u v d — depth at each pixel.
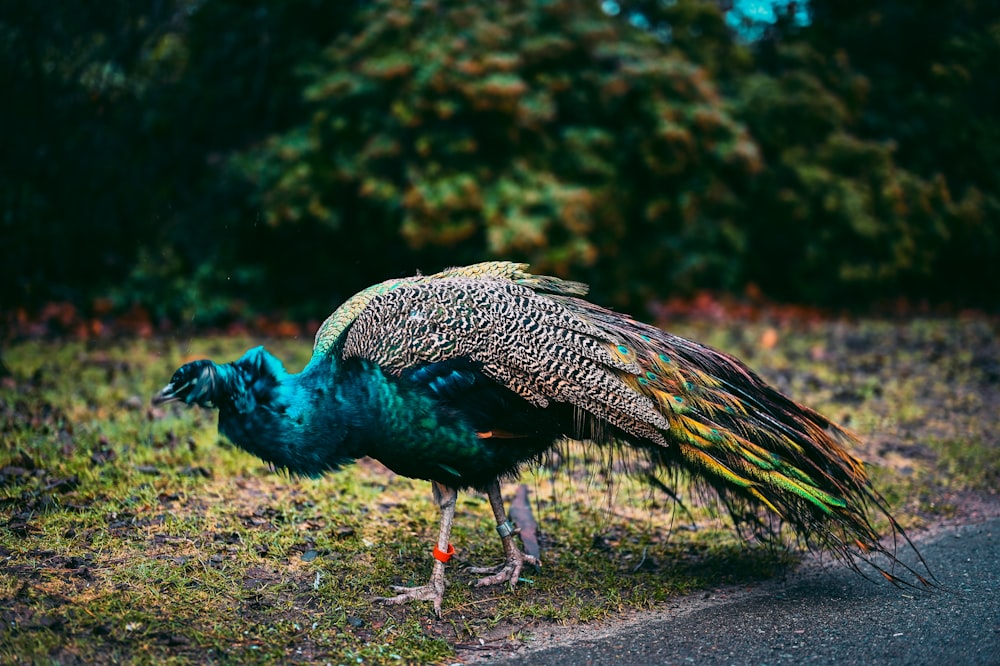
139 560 4.37
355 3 10.88
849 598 4.38
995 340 11.66
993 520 5.46
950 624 4.00
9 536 4.48
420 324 4.12
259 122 10.91
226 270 10.55
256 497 5.32
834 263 13.34
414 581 4.43
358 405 4.15
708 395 4.36
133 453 5.82
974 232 14.02
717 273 13.41
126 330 9.95
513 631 4.05
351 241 11.00
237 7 10.45
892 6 14.32
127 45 9.35
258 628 3.88
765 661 3.73
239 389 4.17
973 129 14.22
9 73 8.44
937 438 7.03
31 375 7.70
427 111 9.95
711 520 5.44
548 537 5.12
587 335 4.27
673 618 4.21
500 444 4.23
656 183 11.41
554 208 10.03
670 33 13.48
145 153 9.82
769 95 13.24
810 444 4.36
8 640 3.55
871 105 14.48
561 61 10.76
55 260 9.48
